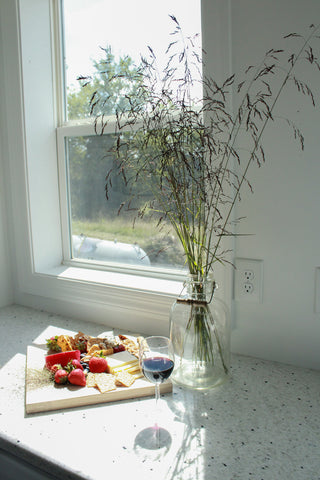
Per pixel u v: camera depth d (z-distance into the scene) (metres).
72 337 1.29
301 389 1.04
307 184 1.07
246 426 0.89
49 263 1.77
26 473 0.91
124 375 1.07
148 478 0.74
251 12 1.06
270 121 1.09
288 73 1.04
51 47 1.69
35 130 1.65
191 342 1.04
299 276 1.12
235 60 1.11
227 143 1.05
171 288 1.42
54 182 1.76
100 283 1.52
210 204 1.09
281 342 1.18
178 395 1.03
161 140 0.99
